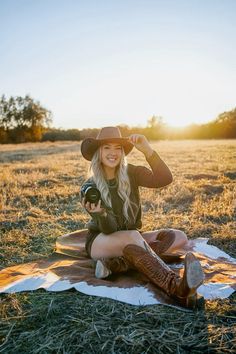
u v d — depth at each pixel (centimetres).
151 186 385
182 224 582
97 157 379
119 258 371
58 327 294
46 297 339
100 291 340
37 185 935
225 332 281
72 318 304
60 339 280
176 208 690
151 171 389
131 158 1628
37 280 366
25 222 613
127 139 375
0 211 687
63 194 817
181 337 277
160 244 403
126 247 349
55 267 402
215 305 316
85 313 310
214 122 5516
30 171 1248
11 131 7281
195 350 265
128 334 282
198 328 289
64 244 463
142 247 346
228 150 2011
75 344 274
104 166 385
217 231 539
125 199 378
